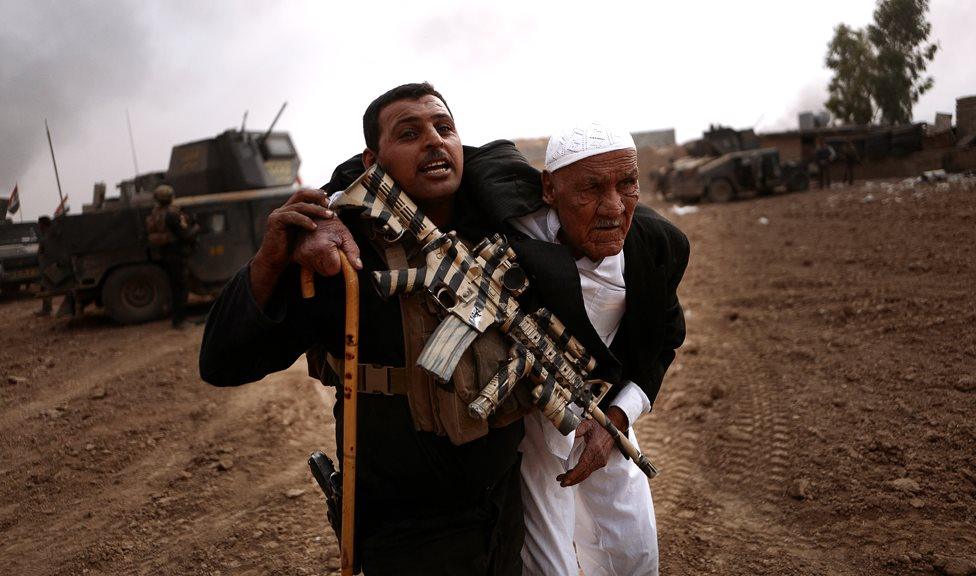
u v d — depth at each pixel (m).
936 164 25.05
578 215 2.11
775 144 30.28
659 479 4.21
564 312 2.11
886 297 7.08
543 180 2.22
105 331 10.92
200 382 7.23
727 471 4.13
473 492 2.12
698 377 5.74
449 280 1.96
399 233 1.98
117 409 6.64
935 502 3.41
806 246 11.56
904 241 10.39
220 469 5.02
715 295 8.80
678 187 26.77
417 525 2.11
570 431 2.10
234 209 11.61
